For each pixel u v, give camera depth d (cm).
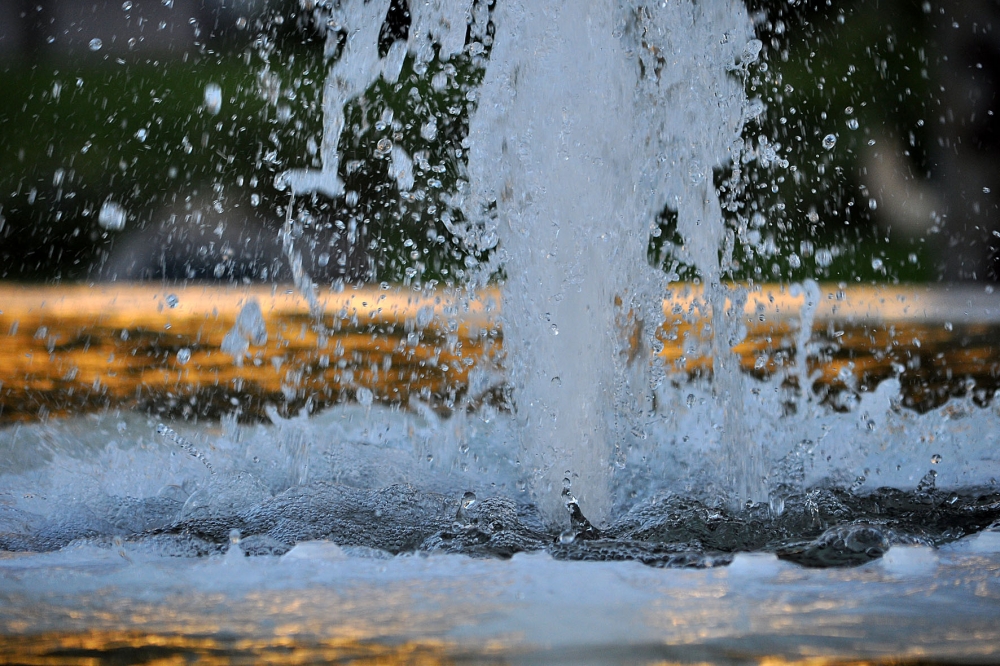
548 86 475
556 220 459
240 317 655
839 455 480
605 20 477
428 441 516
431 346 916
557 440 429
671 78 509
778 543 349
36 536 376
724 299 504
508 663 217
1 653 227
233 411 619
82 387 712
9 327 1060
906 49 1628
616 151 473
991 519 388
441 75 555
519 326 457
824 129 1593
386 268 1326
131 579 296
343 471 462
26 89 1791
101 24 1827
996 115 1583
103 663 221
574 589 280
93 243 1536
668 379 546
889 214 1540
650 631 238
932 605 259
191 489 446
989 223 1541
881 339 955
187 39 1784
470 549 343
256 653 226
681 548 337
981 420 541
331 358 860
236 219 1524
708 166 522
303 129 1562
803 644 227
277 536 363
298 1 1480
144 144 1673
